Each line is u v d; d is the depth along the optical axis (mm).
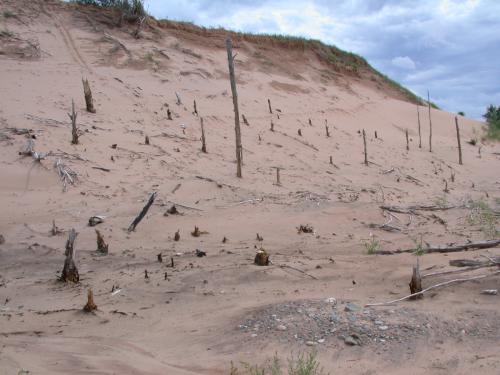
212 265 7125
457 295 4930
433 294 5043
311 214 11203
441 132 31547
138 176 13852
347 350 3914
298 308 4785
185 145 17328
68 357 3975
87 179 13117
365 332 4145
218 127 20391
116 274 6953
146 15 29359
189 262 7410
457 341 3891
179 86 23984
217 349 4207
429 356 3723
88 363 3836
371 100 33219
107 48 25641
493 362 3506
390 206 11953
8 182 12430
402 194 15867
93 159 14328
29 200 11617
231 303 5426
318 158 19703
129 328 4926
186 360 4035
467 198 14453
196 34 31094
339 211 11461
